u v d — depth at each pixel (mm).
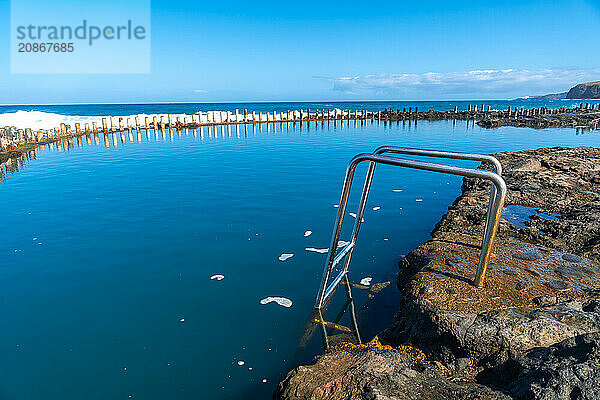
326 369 2904
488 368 2789
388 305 4246
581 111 41219
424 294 3494
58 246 5844
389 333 3625
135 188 9656
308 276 4906
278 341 3625
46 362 3344
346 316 4043
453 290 3510
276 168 12336
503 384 2631
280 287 4637
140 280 4801
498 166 3307
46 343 3596
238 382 3105
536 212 6738
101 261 5336
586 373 2223
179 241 6062
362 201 4562
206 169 12211
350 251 4832
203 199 8578
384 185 9914
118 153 15984
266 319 3982
